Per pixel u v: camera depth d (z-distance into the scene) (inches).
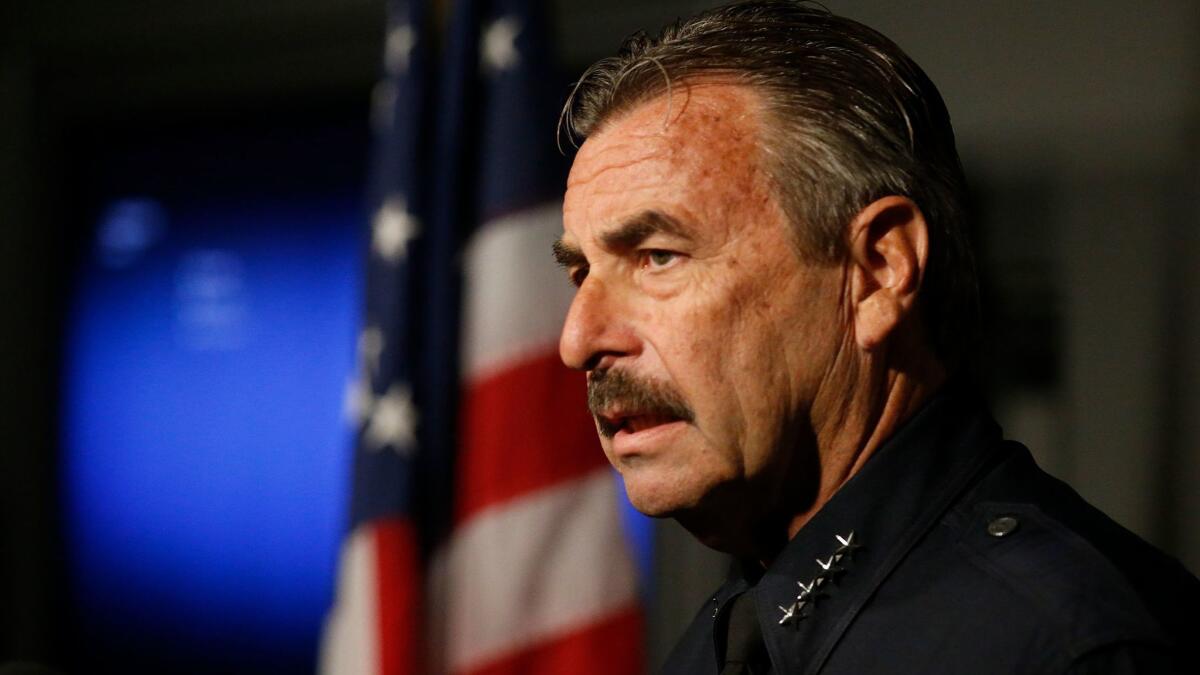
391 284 139.6
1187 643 50.0
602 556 133.9
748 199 56.9
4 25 245.3
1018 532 54.4
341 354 228.1
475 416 136.1
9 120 244.5
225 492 233.3
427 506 136.6
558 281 137.6
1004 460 59.9
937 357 60.3
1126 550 53.9
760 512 59.9
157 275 241.4
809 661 55.9
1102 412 165.6
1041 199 169.6
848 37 59.7
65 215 246.5
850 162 57.2
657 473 58.1
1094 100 166.1
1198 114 160.6
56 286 245.8
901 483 58.0
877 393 58.8
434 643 134.6
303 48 229.1
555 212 138.7
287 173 234.4
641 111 59.4
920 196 58.4
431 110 144.7
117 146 245.6
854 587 56.4
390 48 147.9
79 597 243.0
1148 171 163.8
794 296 57.0
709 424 56.8
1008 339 170.4
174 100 240.7
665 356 57.1
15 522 240.5
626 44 65.2
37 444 242.5
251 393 234.1
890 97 58.6
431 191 142.6
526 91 140.6
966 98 173.2
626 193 57.5
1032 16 169.3
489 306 136.8
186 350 237.8
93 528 242.8
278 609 228.7
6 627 239.0
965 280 60.6
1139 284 163.8
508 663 132.2
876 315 57.4
